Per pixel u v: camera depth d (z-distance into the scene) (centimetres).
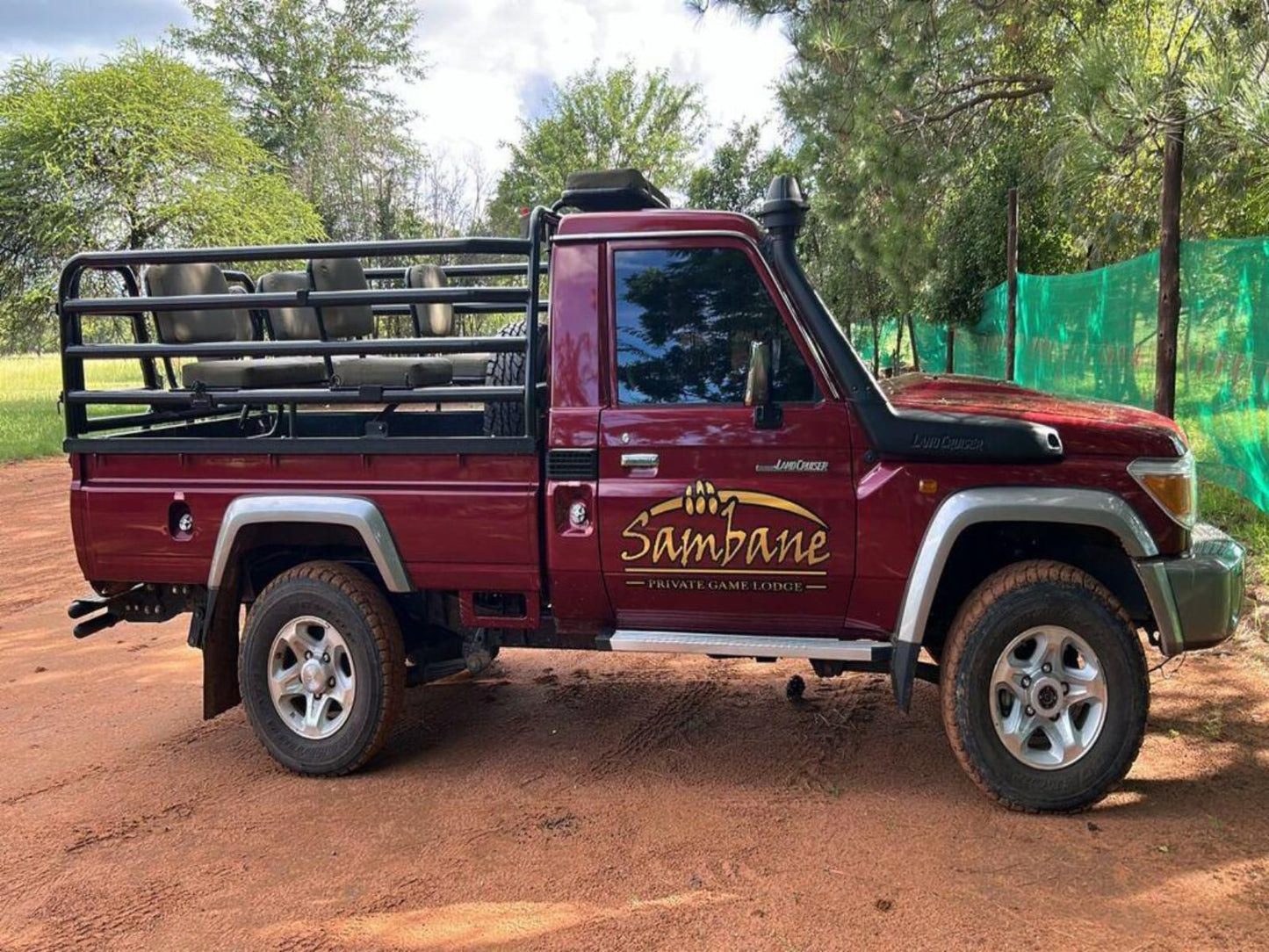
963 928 297
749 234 389
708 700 503
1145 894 312
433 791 407
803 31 1195
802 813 374
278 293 466
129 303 432
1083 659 367
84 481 446
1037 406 402
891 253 1330
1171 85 629
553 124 3862
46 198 2786
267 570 465
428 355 508
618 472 393
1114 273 830
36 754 455
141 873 346
